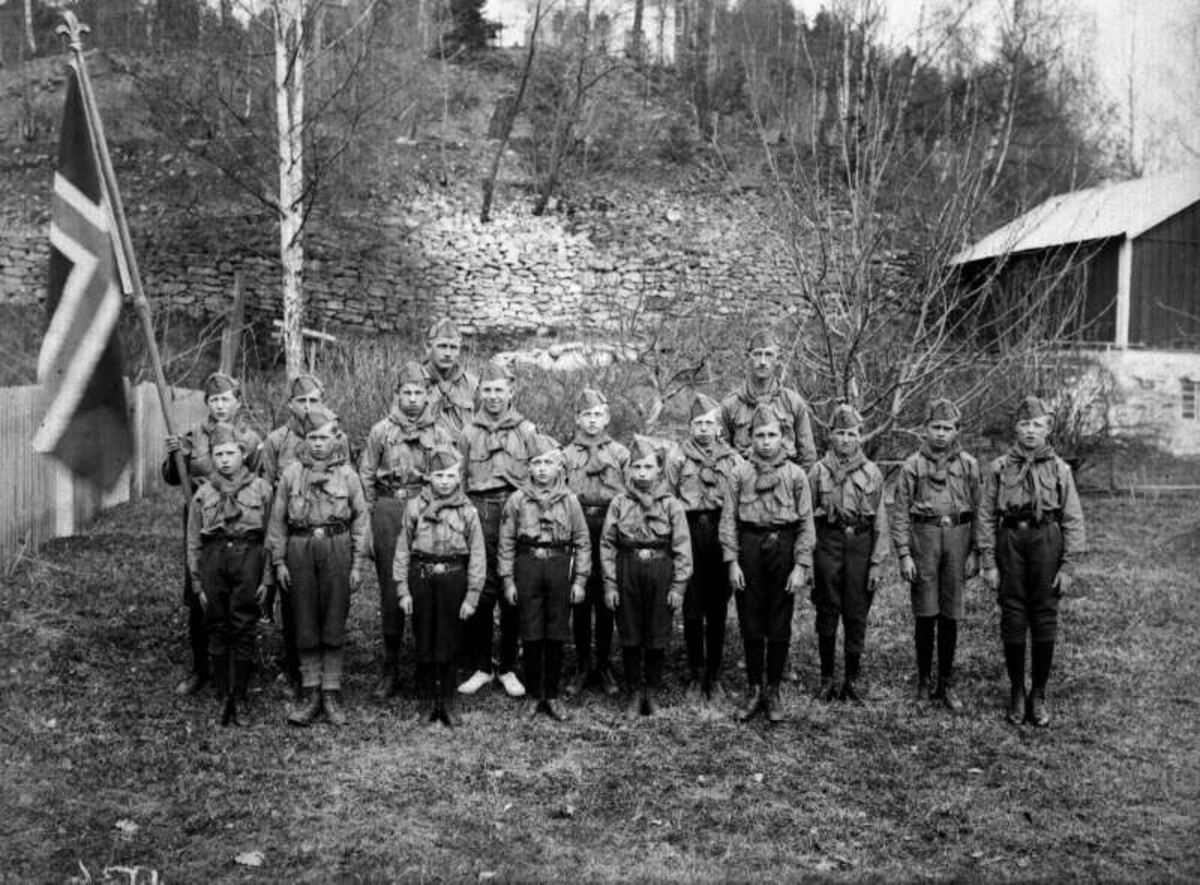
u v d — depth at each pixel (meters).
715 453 6.23
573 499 6.03
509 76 35.00
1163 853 4.43
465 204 25.31
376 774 5.12
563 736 5.70
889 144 11.48
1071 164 23.59
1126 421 19.31
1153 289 20.20
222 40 19.97
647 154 29.25
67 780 4.94
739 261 22.45
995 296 15.12
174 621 7.33
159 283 19.50
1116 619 8.24
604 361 14.30
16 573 8.05
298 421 6.02
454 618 5.78
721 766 5.33
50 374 6.44
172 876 4.07
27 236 18.89
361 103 18.36
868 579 6.30
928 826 4.70
